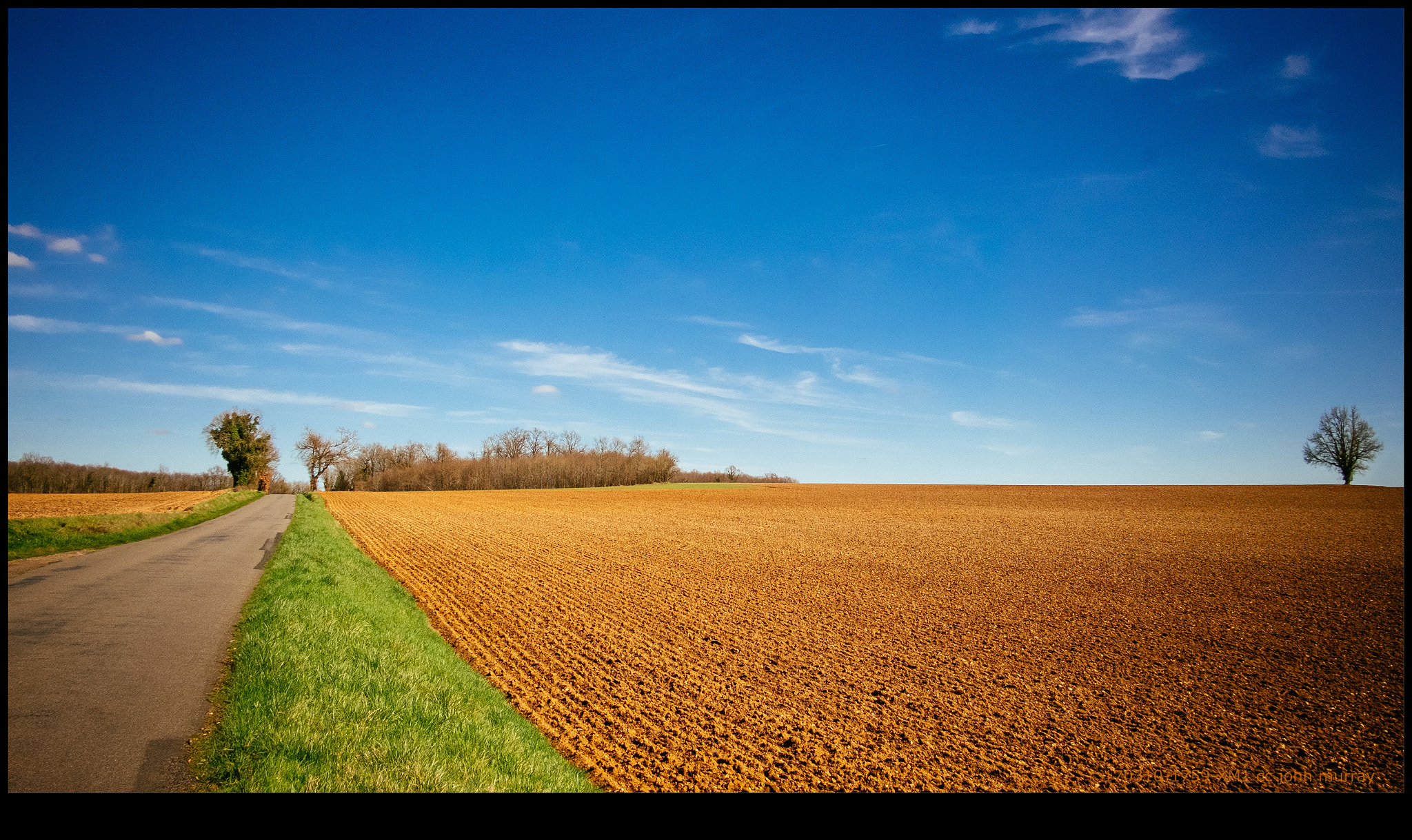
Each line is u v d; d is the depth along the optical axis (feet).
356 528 113.91
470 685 30.78
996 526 151.02
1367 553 106.83
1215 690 41.16
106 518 77.97
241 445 266.16
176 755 17.38
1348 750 32.68
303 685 21.63
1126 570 88.58
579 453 423.23
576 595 61.57
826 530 139.54
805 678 40.83
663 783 25.62
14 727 18.30
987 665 45.37
